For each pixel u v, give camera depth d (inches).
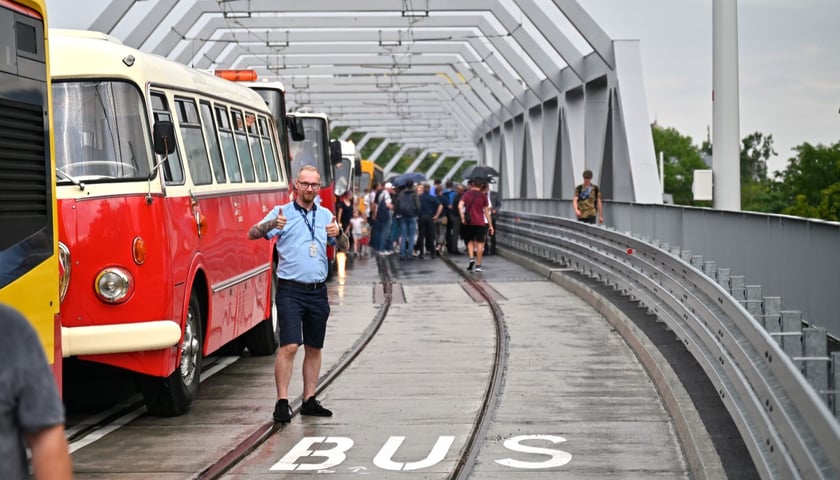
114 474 335.6
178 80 450.6
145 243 389.1
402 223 1352.1
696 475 320.2
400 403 445.4
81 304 384.2
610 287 833.5
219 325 473.4
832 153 2780.5
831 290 441.1
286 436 389.7
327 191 1160.8
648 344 540.1
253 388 487.5
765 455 281.6
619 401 442.9
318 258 416.5
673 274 577.0
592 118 1385.3
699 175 756.6
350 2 1392.7
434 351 583.2
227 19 1425.9
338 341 624.4
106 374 433.1
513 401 446.3
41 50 303.7
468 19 1582.2
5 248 270.5
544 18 1355.8
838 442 202.1
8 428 136.1
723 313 407.2
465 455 357.4
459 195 1438.2
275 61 1918.1
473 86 2128.4
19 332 136.5
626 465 342.3
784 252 513.3
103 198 387.2
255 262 547.8
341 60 1931.6
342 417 420.2
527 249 1286.9
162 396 415.8
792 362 284.0
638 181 1181.7
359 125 3491.6
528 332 648.4
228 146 520.4
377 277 1069.8
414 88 2447.1
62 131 395.5
